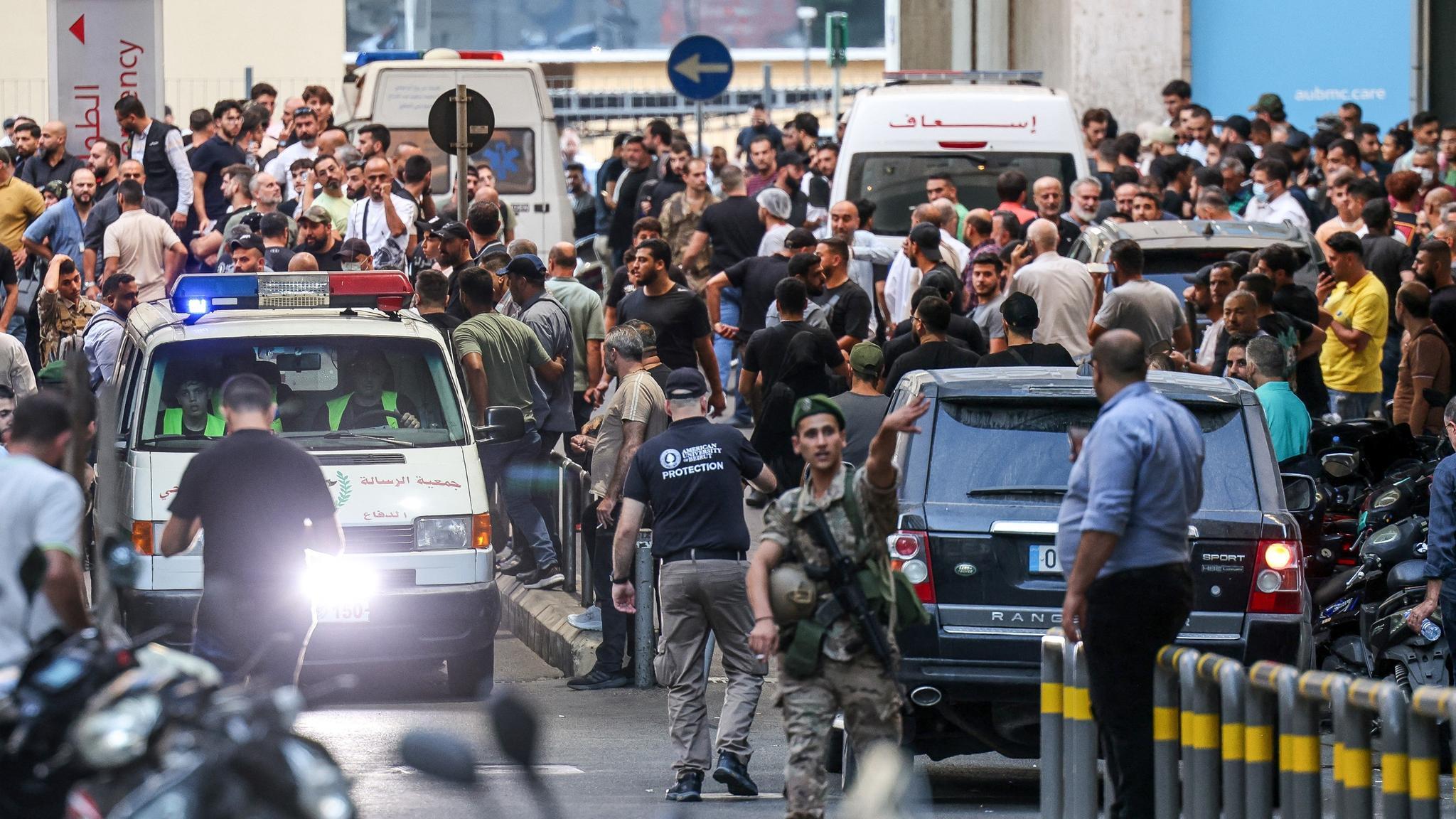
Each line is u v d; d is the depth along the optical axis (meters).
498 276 49.38
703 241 63.28
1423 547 34.09
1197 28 87.12
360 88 79.06
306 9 139.25
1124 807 23.84
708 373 47.81
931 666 27.84
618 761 32.28
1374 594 34.44
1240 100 86.44
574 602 44.62
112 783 15.43
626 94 141.50
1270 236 52.53
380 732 34.09
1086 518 23.45
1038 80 71.50
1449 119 83.69
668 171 75.62
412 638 36.41
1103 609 23.67
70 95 70.38
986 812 28.55
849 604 22.83
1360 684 19.83
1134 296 45.81
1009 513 27.97
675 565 29.38
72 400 23.38
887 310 55.53
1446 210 50.97
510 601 46.84
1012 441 28.64
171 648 35.69
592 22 166.00
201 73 138.50
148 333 39.06
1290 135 72.50
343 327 38.94
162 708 15.43
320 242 53.53
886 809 12.76
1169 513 23.62
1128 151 70.12
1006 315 39.94
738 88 159.38
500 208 63.12
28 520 22.34
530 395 45.09
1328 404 45.22
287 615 27.34
